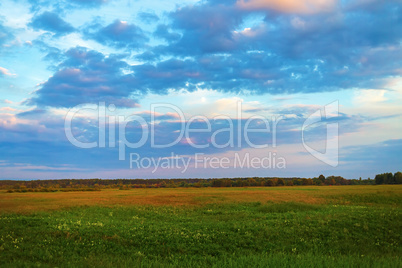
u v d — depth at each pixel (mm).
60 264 14562
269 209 35906
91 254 16625
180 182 148500
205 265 14758
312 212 30797
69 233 19906
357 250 18812
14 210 32125
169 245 18453
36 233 19969
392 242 20406
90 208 35094
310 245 19266
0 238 18453
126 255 16922
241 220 27266
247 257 15953
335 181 140125
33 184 138250
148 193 65062
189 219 28734
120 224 24391
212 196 50344
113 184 149875
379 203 44469
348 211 29453
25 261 14695
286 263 14430
